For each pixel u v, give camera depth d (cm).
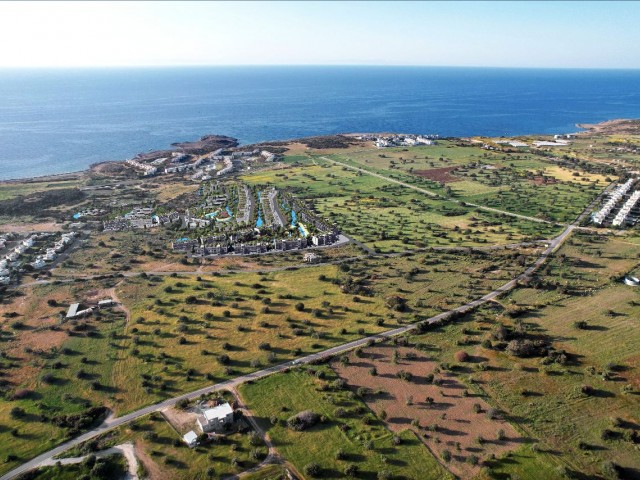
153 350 11075
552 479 7231
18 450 8069
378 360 10462
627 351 10325
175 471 7556
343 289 13875
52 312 13025
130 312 12962
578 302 12650
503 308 12506
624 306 12294
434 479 7312
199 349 11075
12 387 9806
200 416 8700
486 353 10538
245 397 9281
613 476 7219
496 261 15688
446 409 8856
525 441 8012
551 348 10544
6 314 12875
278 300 13500
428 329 11600
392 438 8144
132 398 9375
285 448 8006
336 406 8988
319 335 11412
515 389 9344
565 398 8994
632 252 16000
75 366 10488
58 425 8619
